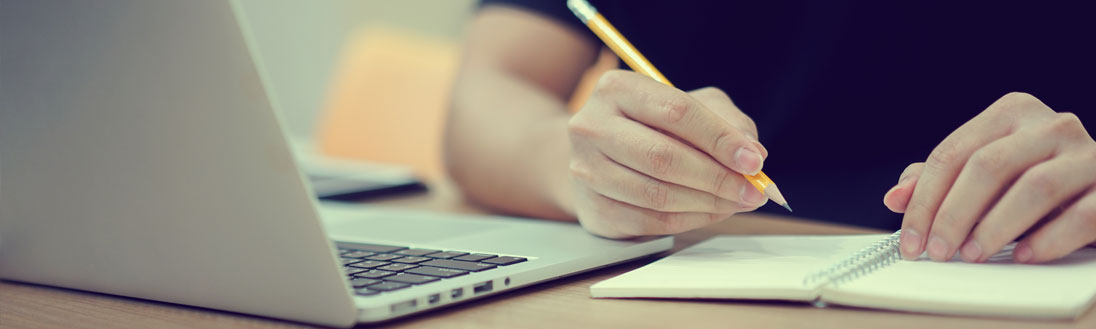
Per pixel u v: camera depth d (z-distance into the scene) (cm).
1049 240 41
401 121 167
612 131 50
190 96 35
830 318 36
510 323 38
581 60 108
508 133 84
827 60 97
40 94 40
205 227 38
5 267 50
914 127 92
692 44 107
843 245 50
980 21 90
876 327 34
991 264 42
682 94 48
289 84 258
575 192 56
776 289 38
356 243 54
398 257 47
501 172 82
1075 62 87
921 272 41
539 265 45
